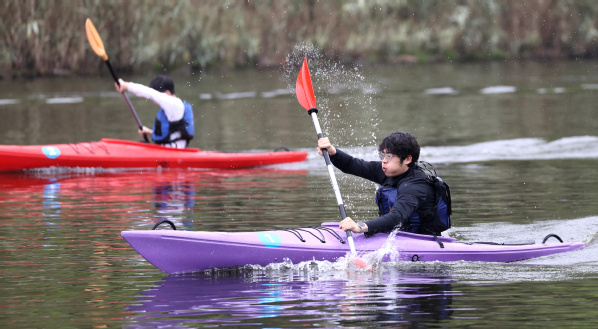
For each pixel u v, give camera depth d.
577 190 28.75
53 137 45.25
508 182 31.02
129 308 14.82
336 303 15.02
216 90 71.19
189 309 14.72
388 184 19.16
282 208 26.00
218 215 24.72
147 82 70.56
